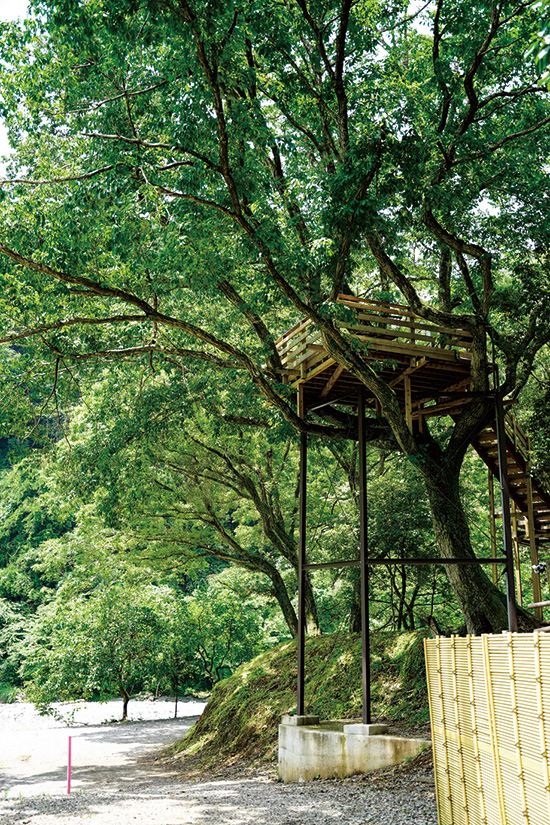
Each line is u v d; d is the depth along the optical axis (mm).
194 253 10258
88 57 10930
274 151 13766
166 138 10703
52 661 27406
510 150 12844
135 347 15273
